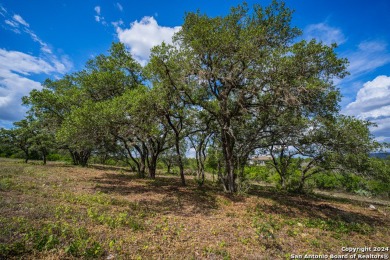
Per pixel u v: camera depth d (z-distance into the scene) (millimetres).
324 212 10297
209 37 10328
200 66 11414
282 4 10922
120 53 17016
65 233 4945
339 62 9000
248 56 10125
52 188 10109
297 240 6496
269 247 5727
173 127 13617
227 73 11367
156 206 8828
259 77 9766
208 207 9406
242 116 12953
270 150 17719
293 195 15625
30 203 6977
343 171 15758
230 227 6992
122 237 5297
